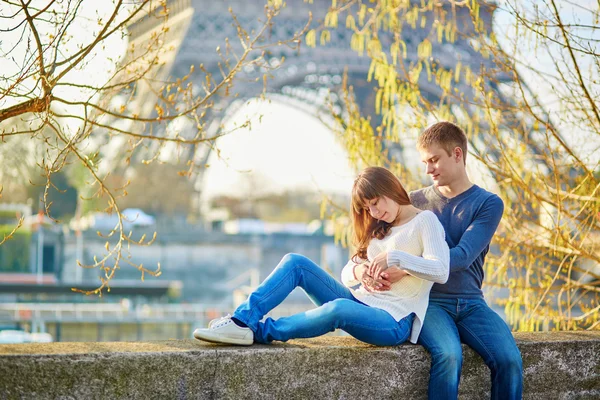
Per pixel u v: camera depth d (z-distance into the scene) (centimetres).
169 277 7775
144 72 488
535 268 676
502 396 424
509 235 678
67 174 5097
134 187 7488
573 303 657
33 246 6306
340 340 433
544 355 462
